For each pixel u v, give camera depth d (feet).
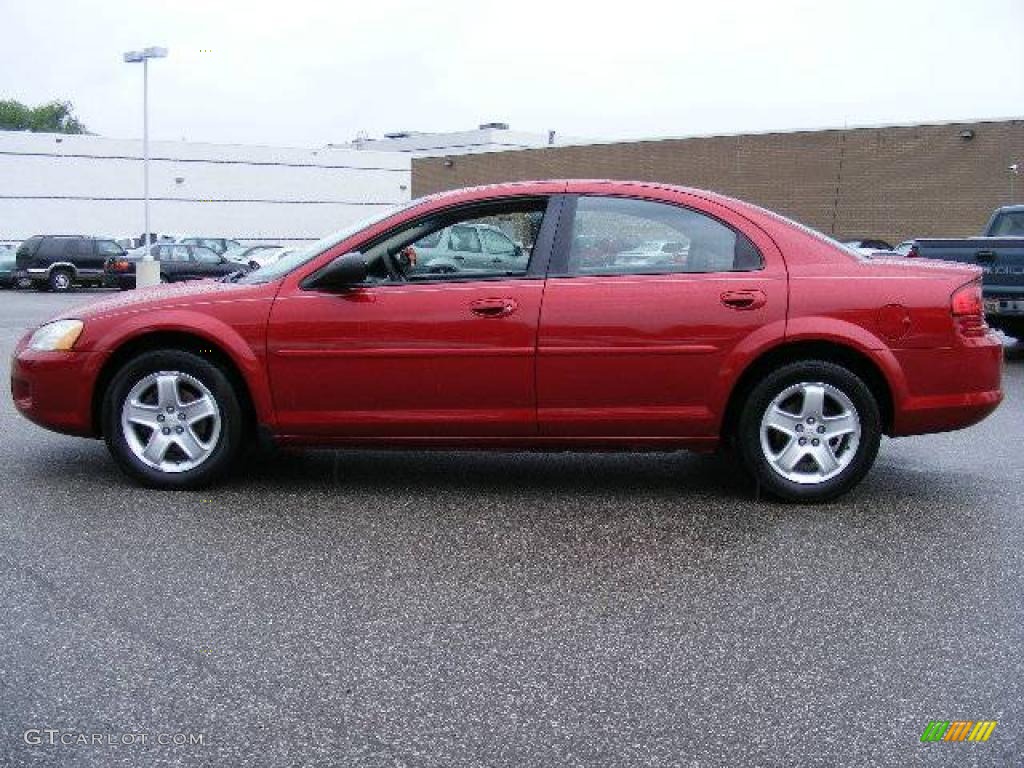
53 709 10.45
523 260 17.89
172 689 10.89
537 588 13.91
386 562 14.89
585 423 17.74
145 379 18.26
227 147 167.43
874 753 9.70
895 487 19.45
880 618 12.92
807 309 17.52
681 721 10.28
